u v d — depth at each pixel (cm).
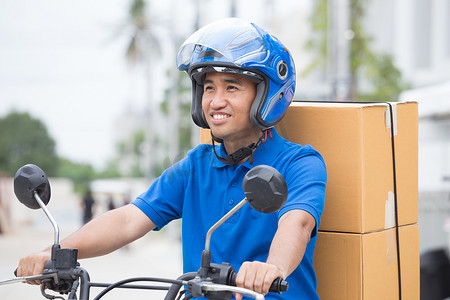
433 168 903
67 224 4025
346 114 309
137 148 8575
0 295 1018
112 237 296
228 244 290
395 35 4181
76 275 248
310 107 318
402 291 326
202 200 303
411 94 952
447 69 3888
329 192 311
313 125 317
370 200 308
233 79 285
